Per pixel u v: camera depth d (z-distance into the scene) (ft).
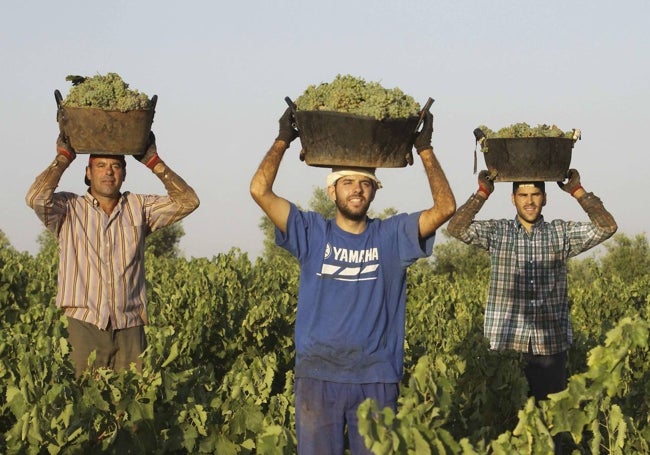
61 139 21.91
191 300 43.50
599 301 58.95
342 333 16.71
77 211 22.75
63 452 21.85
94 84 21.48
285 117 17.20
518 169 22.59
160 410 23.77
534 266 23.35
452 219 23.30
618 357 15.38
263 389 24.98
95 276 22.72
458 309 54.13
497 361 23.80
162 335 24.93
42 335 28.30
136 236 23.03
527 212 23.24
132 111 21.47
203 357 40.22
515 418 23.73
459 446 15.17
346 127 16.53
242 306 45.83
